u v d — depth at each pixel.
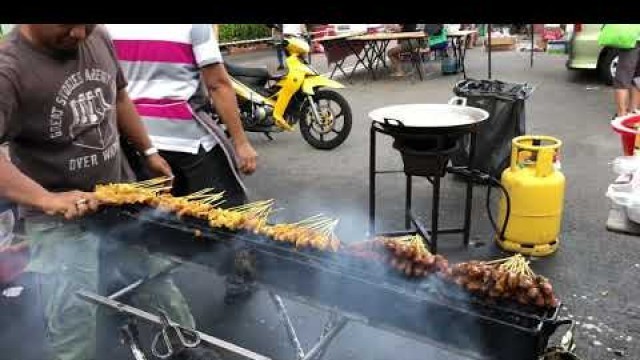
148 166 2.69
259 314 3.18
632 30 6.20
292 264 1.77
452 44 11.66
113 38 2.81
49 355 2.77
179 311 2.64
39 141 2.05
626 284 3.38
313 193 5.20
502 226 3.89
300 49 6.56
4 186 1.91
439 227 4.32
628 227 2.01
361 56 14.68
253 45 15.82
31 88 1.93
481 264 1.52
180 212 2.05
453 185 5.23
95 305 2.23
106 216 2.19
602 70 9.34
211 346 1.87
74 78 2.06
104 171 2.28
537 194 3.64
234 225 1.92
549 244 3.78
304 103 6.54
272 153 6.60
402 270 1.58
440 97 9.24
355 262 1.67
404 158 3.37
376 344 2.88
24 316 2.95
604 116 7.34
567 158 5.75
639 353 2.76
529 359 1.40
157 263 2.49
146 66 2.83
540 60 12.80
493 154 4.88
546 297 1.39
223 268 1.99
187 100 2.88
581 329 2.96
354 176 5.62
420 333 1.57
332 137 7.27
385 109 3.63
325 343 1.84
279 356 2.81
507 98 4.68
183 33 2.75
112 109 2.29
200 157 2.96
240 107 6.46
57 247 2.19
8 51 1.88
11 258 3.03
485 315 1.44
